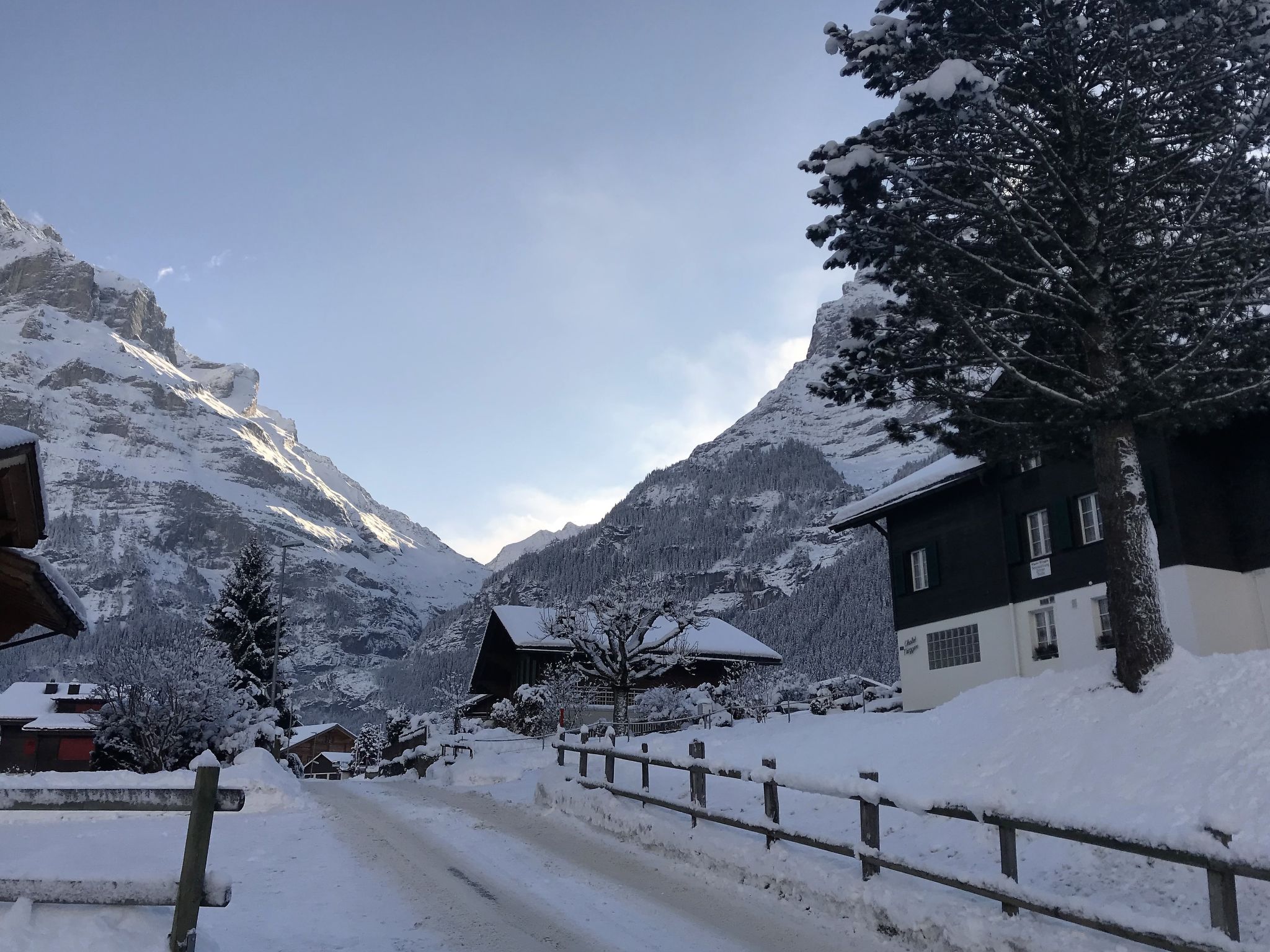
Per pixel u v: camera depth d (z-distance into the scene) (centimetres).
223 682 3003
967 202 1375
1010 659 2753
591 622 3753
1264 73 1273
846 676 3966
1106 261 1407
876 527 3366
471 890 1029
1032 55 1345
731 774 1156
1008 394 1497
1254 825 880
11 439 1082
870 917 873
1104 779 1136
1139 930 659
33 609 1254
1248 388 1345
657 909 950
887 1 1410
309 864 1176
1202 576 2288
